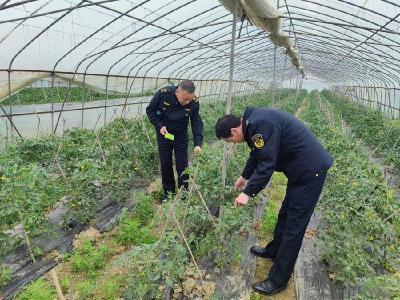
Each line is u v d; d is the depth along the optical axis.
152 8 7.94
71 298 2.96
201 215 4.55
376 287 3.63
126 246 5.38
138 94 14.09
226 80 23.83
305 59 21.00
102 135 8.83
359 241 4.67
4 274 4.31
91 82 10.66
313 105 26.70
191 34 10.62
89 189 5.85
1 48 7.18
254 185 3.76
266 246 4.96
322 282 4.64
